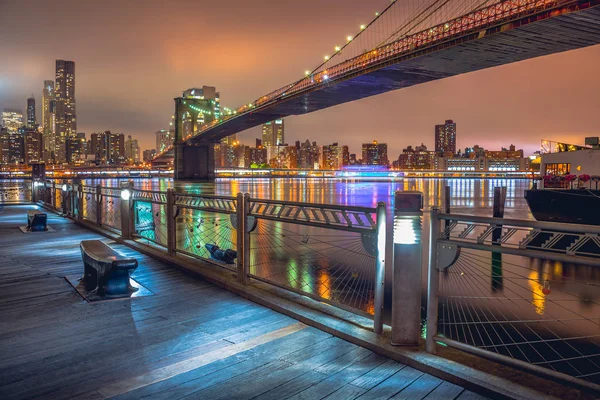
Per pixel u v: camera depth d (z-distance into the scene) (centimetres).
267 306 479
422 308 806
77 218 1299
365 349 367
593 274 1045
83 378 321
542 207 2623
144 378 320
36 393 300
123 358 354
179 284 580
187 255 728
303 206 451
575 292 910
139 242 868
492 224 310
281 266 1106
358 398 291
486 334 693
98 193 1125
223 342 385
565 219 2530
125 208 905
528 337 688
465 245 321
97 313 465
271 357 353
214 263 623
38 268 685
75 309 480
